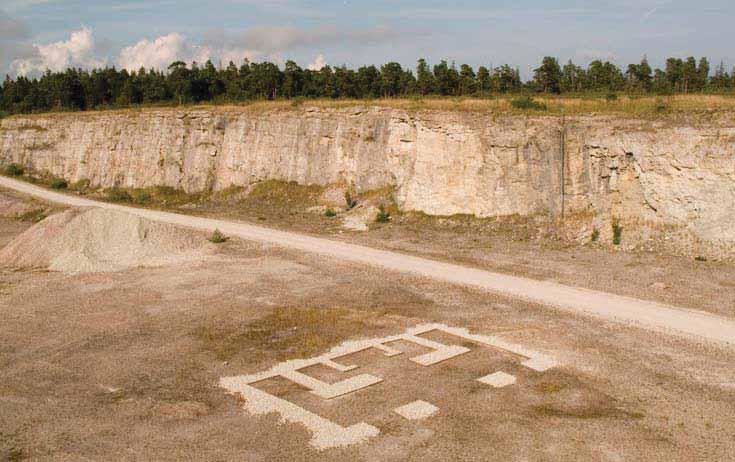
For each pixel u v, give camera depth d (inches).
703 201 1512.1
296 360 907.4
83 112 3294.8
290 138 2455.7
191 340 1002.1
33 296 1259.8
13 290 1305.4
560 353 922.1
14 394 792.9
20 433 684.7
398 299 1214.9
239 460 627.5
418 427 698.8
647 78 2445.9
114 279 1396.4
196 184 2655.0
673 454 633.0
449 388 808.3
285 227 1980.8
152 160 2770.7
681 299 1159.6
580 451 640.4
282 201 2361.0
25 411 741.3
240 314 1135.6
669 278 1304.1
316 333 1027.9
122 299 1237.7
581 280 1306.6
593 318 1068.5
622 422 705.0
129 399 777.6
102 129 2955.2
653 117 1705.2
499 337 995.3
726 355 897.5
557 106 1989.4
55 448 650.8
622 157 1673.2
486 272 1387.8
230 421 715.4
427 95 2694.4
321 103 2486.5
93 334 1031.0
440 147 1998.0
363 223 1993.1
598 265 1429.6
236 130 2593.5
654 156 1611.7
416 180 2043.6
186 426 703.7
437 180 1989.4
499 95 2466.8
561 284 1280.8
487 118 1935.3
